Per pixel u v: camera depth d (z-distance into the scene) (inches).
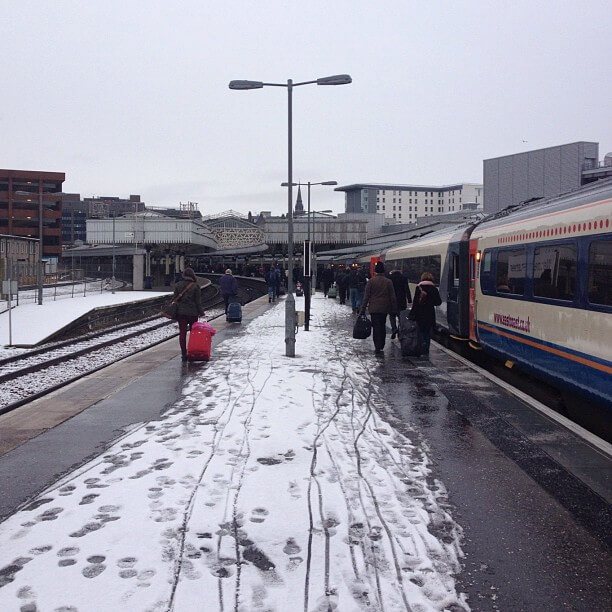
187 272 522.0
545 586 153.1
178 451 260.2
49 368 588.7
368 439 279.0
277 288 1667.1
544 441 279.6
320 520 189.0
